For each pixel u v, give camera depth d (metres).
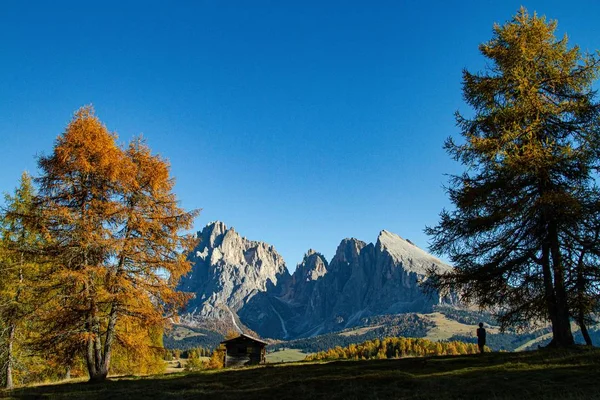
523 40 20.67
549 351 18.17
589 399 10.95
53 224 19.66
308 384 16.69
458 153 20.58
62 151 19.91
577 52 20.23
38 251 19.75
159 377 22.03
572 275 18.72
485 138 19.88
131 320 20.55
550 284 19.39
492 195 19.83
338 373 18.77
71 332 19.25
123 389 17.73
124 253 20.38
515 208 19.25
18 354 26.02
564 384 13.26
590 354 16.61
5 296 23.17
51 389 18.78
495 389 13.55
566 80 20.47
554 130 20.61
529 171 19.03
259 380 18.73
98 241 19.27
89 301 19.61
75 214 19.67
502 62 21.33
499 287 20.25
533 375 14.80
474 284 20.64
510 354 19.33
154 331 21.44
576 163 19.03
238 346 40.16
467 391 13.69
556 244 19.08
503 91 21.27
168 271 21.59
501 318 20.95
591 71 19.88
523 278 19.94
